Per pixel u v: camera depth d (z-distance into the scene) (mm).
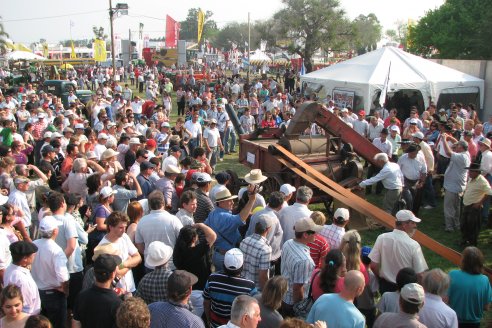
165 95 24516
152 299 4648
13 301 3955
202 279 5594
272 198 6344
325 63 56000
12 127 12406
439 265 8328
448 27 32844
